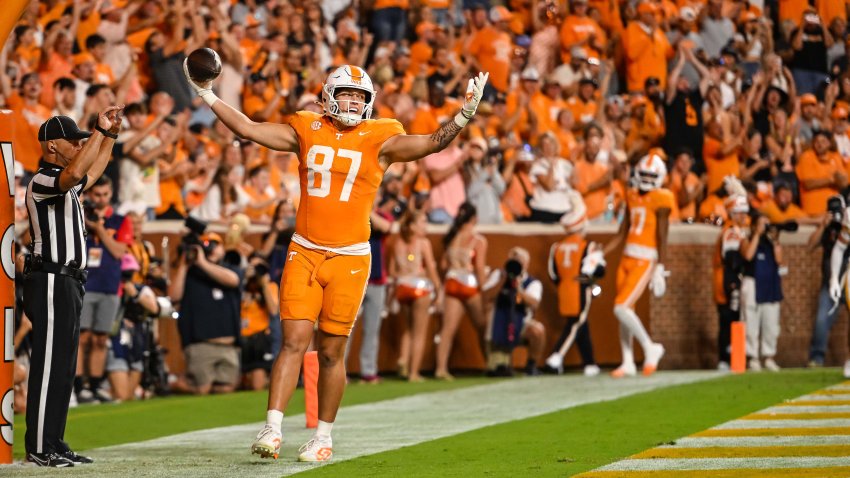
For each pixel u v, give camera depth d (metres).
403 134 24.44
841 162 67.31
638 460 24.39
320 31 63.84
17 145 48.31
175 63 56.62
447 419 34.06
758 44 75.38
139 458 25.75
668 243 55.94
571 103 65.56
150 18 57.47
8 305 25.20
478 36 67.06
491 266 53.66
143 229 47.41
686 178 62.94
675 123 65.19
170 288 46.22
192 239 44.38
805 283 57.34
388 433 30.55
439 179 56.09
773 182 64.69
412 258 50.28
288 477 22.12
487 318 52.06
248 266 46.00
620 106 66.38
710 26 74.06
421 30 65.44
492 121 61.69
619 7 71.44
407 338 50.50
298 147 24.42
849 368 46.31
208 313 44.47
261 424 34.34
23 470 23.78
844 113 73.38
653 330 55.59
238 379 45.44
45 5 55.53
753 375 49.25
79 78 52.00
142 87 56.84
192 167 52.19
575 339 52.94
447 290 51.19
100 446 29.42
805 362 57.25
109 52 56.12
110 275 41.44
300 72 59.19
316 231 24.16
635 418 33.25
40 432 24.67
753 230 53.59
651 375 50.66
